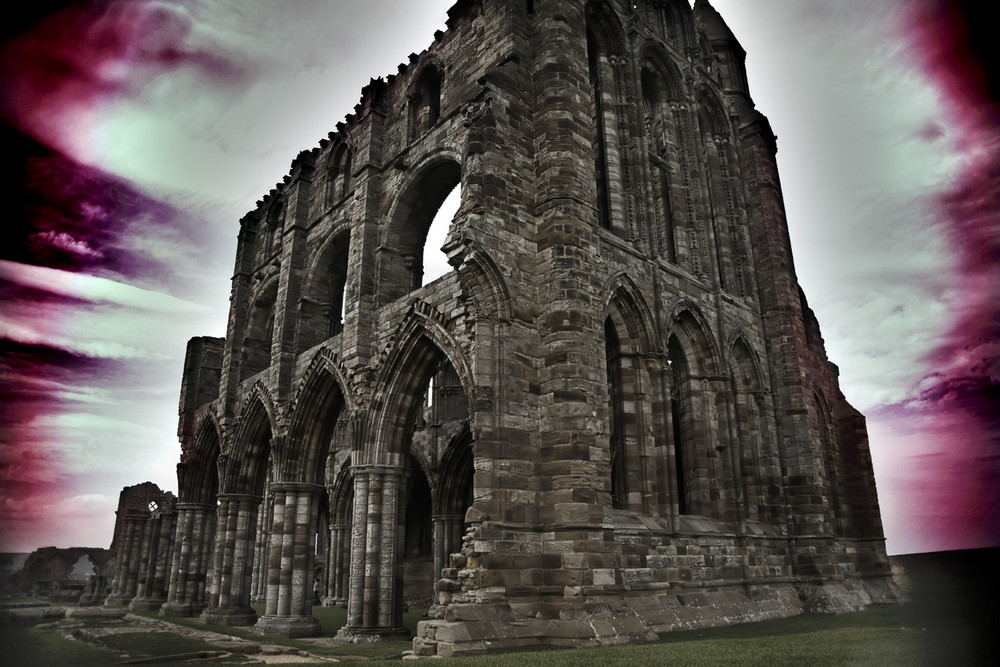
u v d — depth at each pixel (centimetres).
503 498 2231
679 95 3784
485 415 2319
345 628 2673
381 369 2905
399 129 3491
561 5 2867
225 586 3662
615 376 2931
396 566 2742
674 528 2691
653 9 3875
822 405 4200
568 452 2306
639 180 3219
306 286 3894
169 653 2062
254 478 3916
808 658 1343
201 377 4856
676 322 3269
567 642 1989
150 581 4706
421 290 2844
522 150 2689
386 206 3391
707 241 3569
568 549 2206
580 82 2817
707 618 2517
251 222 4778
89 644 2223
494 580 2116
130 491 5616
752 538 3100
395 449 2853
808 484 3450
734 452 3194
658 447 2839
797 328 3744
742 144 4172
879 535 3969
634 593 2383
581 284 2514
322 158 4144
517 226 2569
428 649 1898
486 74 2673
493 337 2412
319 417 3441
